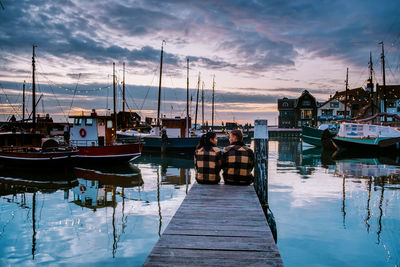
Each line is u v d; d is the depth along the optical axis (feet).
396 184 40.91
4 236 23.03
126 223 25.91
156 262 9.30
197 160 20.63
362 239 21.02
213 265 9.11
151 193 37.55
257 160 21.56
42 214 28.73
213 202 16.66
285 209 28.48
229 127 224.12
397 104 170.71
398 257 18.24
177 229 12.59
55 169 58.90
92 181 46.44
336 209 28.45
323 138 107.96
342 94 218.18
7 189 40.70
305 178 46.09
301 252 19.03
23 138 68.18
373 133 98.94
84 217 27.71
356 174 50.19
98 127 68.03
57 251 20.30
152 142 99.91
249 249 10.44
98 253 19.93
